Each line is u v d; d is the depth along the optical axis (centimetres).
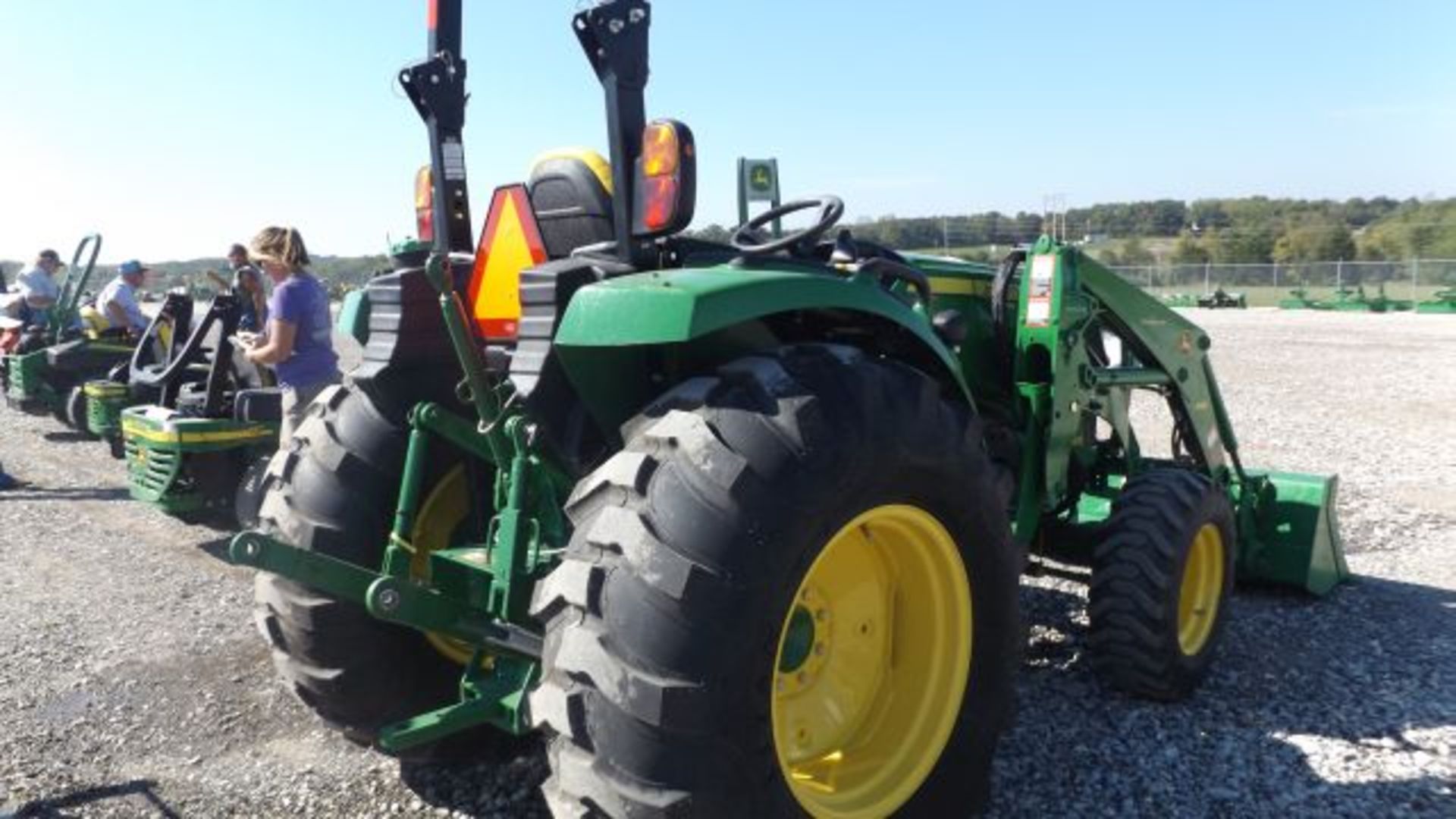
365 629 326
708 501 235
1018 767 349
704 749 228
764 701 238
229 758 372
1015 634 306
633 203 280
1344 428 1061
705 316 242
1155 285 4675
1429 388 1373
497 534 287
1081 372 438
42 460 1030
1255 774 344
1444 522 685
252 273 795
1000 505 299
